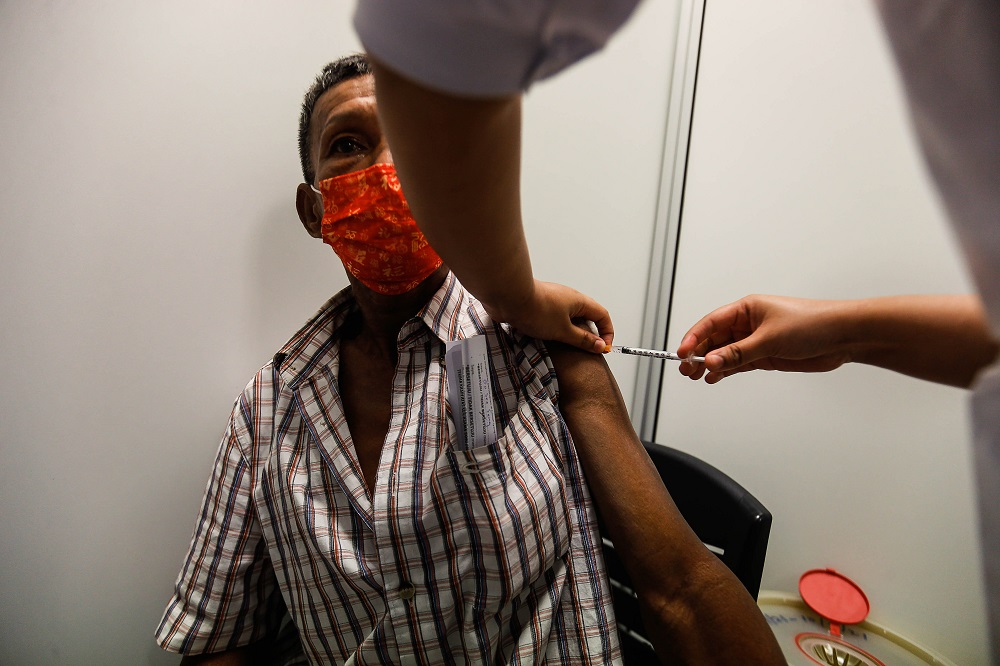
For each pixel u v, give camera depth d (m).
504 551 0.58
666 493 0.63
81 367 0.91
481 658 0.59
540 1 0.21
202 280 0.95
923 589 1.06
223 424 1.00
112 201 0.89
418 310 0.71
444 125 0.28
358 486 0.65
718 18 1.18
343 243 0.65
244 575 0.74
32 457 0.91
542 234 1.17
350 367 0.75
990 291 0.26
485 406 0.61
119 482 0.95
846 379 1.11
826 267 1.11
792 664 0.99
